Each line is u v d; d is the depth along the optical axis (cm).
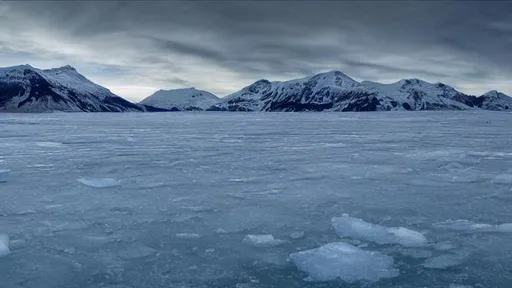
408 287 655
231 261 759
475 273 700
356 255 764
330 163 1917
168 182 1463
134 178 1543
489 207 1104
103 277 692
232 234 902
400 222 983
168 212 1066
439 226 948
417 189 1327
